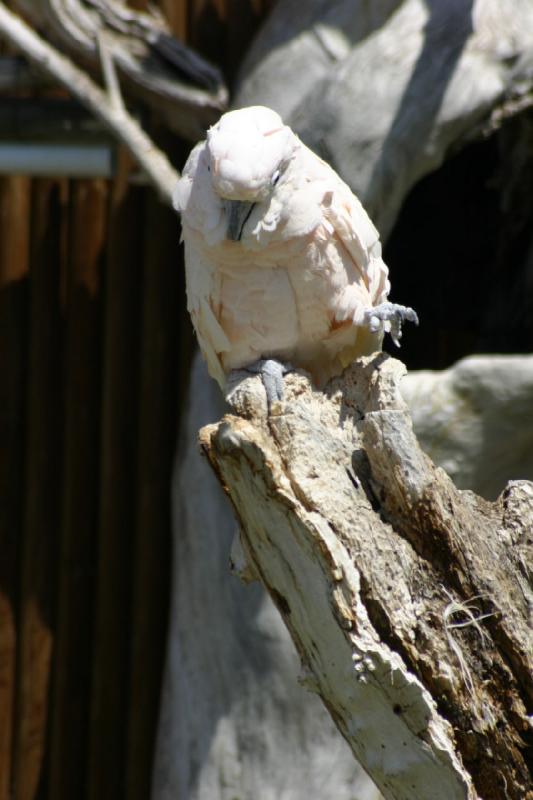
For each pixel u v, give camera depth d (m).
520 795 8.09
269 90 16.91
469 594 8.23
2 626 19.12
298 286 8.91
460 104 15.77
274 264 8.85
